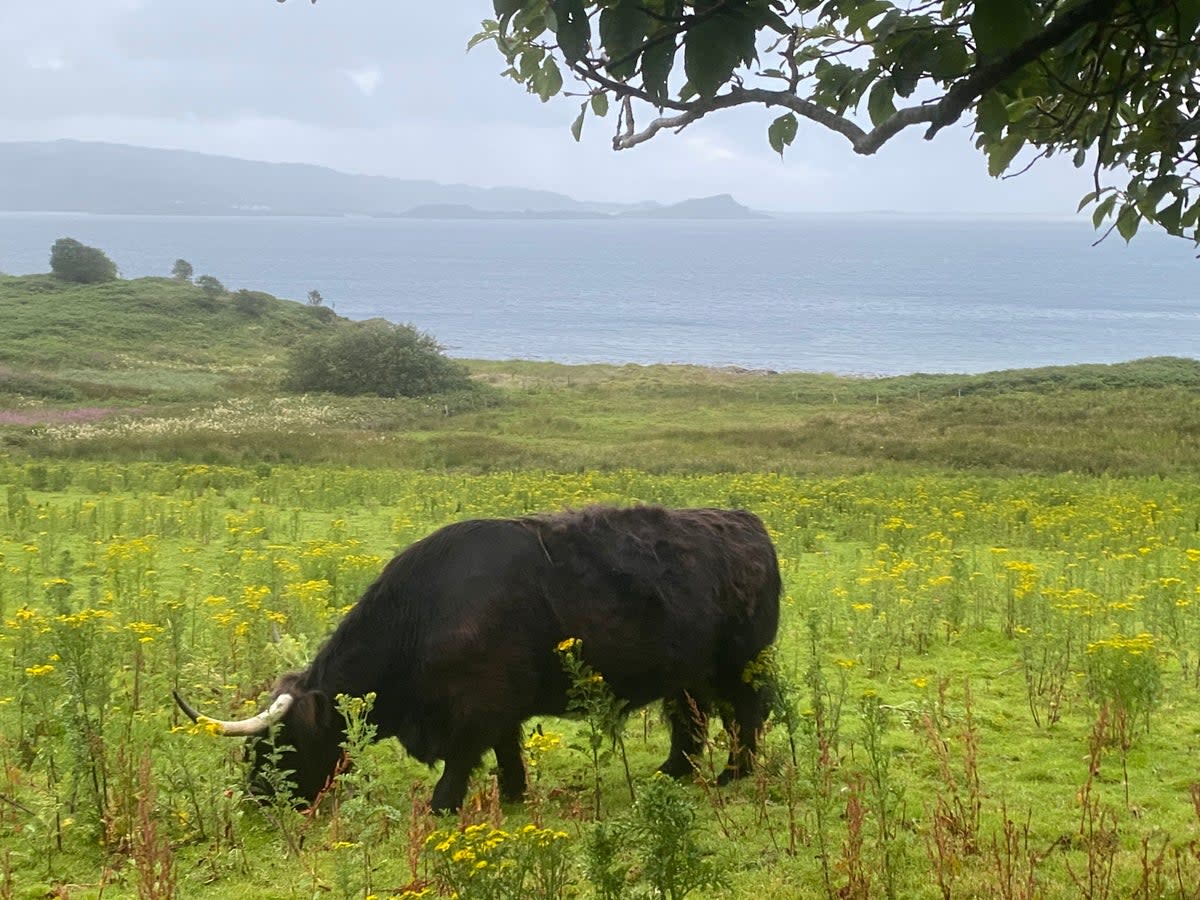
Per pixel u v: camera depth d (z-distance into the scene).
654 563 6.98
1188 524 17.78
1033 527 17.28
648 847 4.77
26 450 32.44
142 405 48.44
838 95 3.39
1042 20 3.03
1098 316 170.38
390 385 54.53
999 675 9.98
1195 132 3.70
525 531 6.93
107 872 5.89
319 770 6.82
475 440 37.53
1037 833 6.45
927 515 18.67
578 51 3.06
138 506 19.73
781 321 159.50
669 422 45.78
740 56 3.07
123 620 10.55
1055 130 3.96
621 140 3.72
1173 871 5.68
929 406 45.31
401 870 5.96
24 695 8.07
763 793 6.88
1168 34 3.17
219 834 6.46
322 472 26.22
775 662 7.80
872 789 6.26
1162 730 8.30
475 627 6.62
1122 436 33.59
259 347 75.00
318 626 10.42
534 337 133.50
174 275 95.19
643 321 159.00
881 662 10.27
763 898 5.59
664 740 8.57
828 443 34.75
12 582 13.09
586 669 6.61
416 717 6.97
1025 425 37.72
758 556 7.55
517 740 7.23
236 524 16.88
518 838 4.67
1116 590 12.64
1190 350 117.69
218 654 9.70
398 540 16.80
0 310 76.00
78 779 6.61
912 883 5.67
